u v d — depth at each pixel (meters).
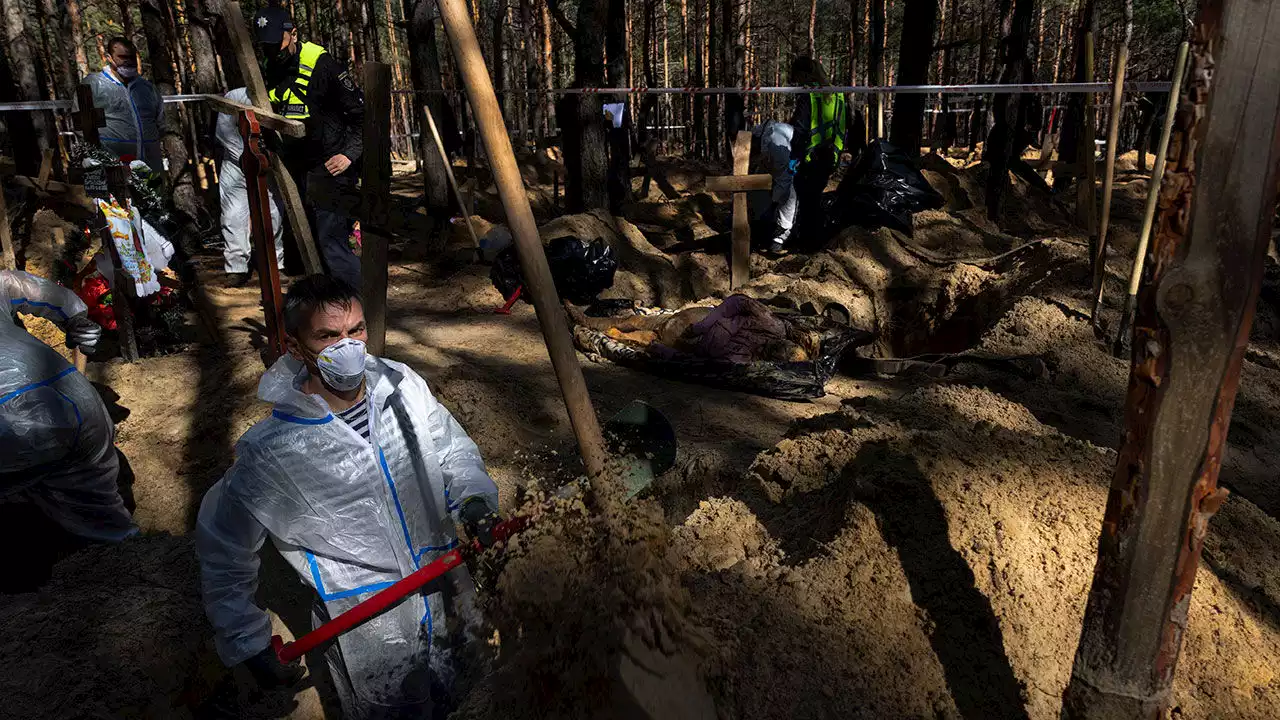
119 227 4.82
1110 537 1.39
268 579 3.22
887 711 1.73
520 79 24.83
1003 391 4.55
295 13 25.36
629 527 1.64
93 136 4.68
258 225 3.58
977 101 17.61
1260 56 1.13
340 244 5.73
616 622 1.59
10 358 2.95
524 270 1.48
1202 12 1.17
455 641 2.25
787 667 1.76
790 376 4.91
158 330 5.40
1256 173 1.16
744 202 6.83
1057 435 2.60
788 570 2.05
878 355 6.43
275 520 2.02
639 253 7.69
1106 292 5.40
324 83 5.50
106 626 2.36
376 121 3.83
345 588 2.11
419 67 8.66
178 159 8.76
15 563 2.97
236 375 4.96
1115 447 3.88
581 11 8.64
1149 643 1.38
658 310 6.62
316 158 5.64
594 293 6.68
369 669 2.10
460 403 4.26
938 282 6.72
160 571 2.73
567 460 3.96
